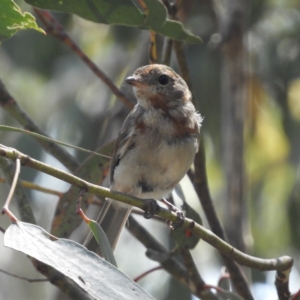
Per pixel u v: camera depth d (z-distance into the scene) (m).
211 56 12.56
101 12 7.33
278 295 7.77
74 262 5.21
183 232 8.74
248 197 13.28
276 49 12.89
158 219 9.55
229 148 10.79
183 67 8.91
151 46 9.41
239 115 10.95
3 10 6.13
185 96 9.45
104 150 9.30
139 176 9.13
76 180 5.98
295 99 13.52
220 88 12.53
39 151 11.79
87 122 12.64
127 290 5.18
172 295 11.75
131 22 7.43
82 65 13.16
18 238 5.14
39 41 12.48
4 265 13.17
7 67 13.02
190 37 7.58
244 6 11.13
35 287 13.32
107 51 13.86
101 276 5.20
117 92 9.56
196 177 8.94
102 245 6.01
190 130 9.10
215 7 12.48
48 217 12.34
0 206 12.27
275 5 13.21
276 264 7.42
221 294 8.76
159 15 7.35
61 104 12.96
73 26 13.67
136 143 9.07
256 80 13.01
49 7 7.25
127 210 9.20
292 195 12.55
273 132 13.65
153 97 9.17
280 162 13.69
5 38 6.47
